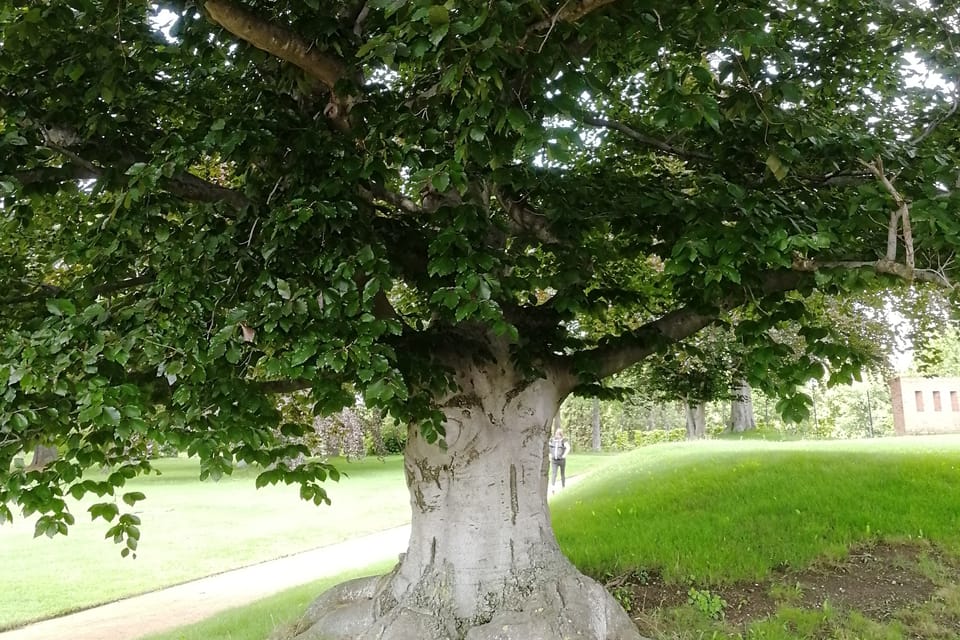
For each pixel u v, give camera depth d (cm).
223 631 669
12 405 329
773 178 468
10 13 358
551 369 524
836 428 3697
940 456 964
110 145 429
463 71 265
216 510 1800
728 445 1506
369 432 2273
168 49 437
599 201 489
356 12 392
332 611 530
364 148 376
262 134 353
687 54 402
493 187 454
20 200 420
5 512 349
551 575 495
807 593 550
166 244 381
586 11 271
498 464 498
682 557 622
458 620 475
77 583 1073
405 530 1467
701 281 426
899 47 541
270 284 333
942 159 401
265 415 361
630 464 1385
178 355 332
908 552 616
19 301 440
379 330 322
